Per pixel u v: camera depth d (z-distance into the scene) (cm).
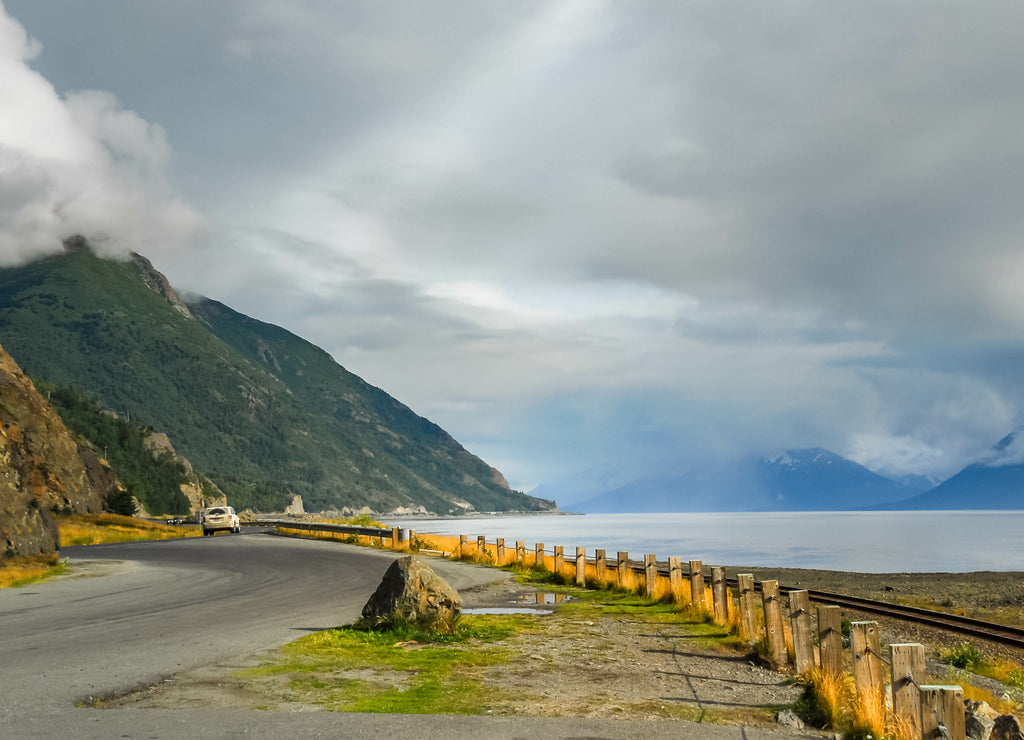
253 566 2641
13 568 2356
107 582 2119
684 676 996
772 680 984
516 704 804
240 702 778
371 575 2277
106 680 866
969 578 4581
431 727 688
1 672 902
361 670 952
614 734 688
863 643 748
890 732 701
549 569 2597
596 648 1191
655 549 9962
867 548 10638
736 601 1587
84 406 19675
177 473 19712
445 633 1234
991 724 840
